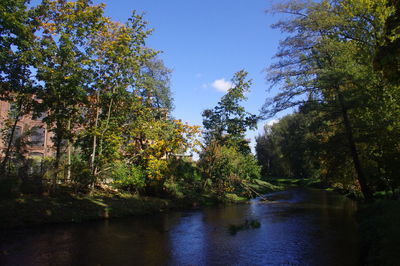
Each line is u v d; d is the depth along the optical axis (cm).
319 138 2192
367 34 1633
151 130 2383
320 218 1808
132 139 2448
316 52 2030
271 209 2327
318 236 1294
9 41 1556
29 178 1784
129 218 1769
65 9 1833
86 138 2150
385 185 2052
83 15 1811
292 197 3416
